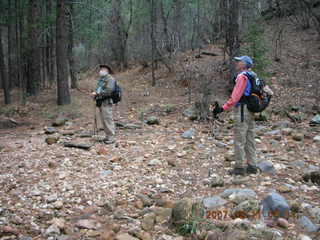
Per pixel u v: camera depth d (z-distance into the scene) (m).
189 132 7.19
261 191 4.11
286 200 3.71
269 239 2.90
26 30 14.32
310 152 5.84
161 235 3.15
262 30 12.59
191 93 11.77
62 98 11.70
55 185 4.36
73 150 6.10
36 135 7.91
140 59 21.38
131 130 7.93
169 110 10.00
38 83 14.23
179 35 17.73
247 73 4.41
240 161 4.71
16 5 13.70
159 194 4.15
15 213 3.55
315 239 3.02
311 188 4.21
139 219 3.48
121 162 5.38
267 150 5.91
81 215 3.56
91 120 9.71
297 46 14.69
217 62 13.59
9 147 6.54
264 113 8.44
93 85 16.64
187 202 3.40
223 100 9.70
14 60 17.09
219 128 7.79
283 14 17.72
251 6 14.61
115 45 23.19
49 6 13.83
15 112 11.30
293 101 9.54
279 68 12.43
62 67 11.63
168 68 15.17
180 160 5.50
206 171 4.98
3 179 4.57
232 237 2.88
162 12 16.20
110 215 3.58
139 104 11.37
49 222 3.35
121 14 21.41
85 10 14.73
